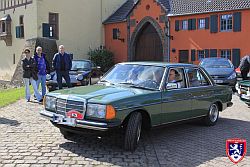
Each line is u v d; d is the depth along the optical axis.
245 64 17.38
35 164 5.54
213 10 26.36
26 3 31.28
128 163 5.68
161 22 30.17
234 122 9.29
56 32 31.38
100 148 6.48
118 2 36.66
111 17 35.66
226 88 9.27
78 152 6.21
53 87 13.20
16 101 12.55
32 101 12.52
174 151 6.43
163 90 6.98
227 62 17.88
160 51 31.09
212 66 17.50
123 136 6.49
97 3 34.69
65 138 7.13
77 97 6.21
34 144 6.68
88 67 15.91
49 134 7.47
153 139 7.31
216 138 7.48
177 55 29.20
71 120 6.15
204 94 8.25
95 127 5.89
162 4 30.08
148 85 7.05
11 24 34.03
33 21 30.28
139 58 33.12
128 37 33.25
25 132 7.62
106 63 33.53
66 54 12.41
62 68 12.34
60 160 5.75
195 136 7.64
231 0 26.09
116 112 5.92
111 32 35.03
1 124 8.41
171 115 7.18
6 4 34.81
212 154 6.29
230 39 25.64
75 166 5.48
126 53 33.59
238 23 25.11
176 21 29.09
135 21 32.50
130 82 7.25
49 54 29.22
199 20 27.70
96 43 34.94
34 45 28.80
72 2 32.38
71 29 32.47
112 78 7.62
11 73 34.50
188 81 7.87
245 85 11.31
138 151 6.36
